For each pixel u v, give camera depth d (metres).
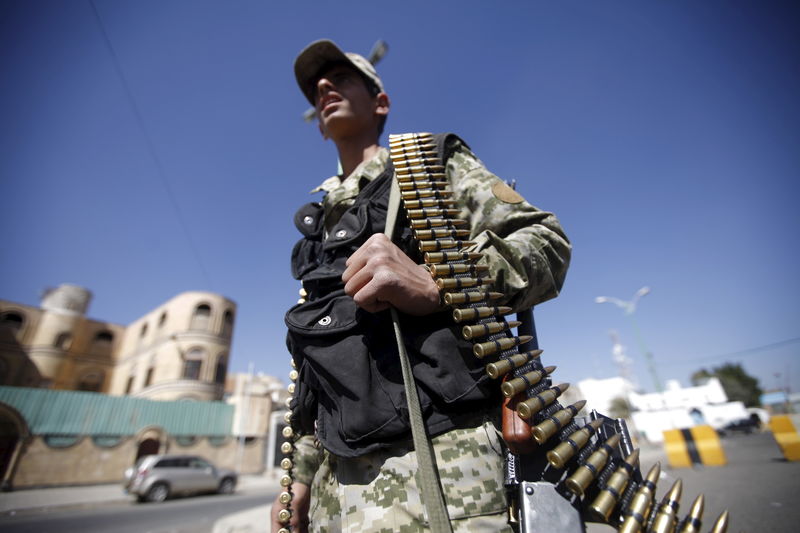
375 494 0.82
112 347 40.53
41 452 19.36
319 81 1.83
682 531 0.75
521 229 1.03
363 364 0.88
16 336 34.91
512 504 0.78
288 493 1.23
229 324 34.41
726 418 25.91
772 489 5.96
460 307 0.87
